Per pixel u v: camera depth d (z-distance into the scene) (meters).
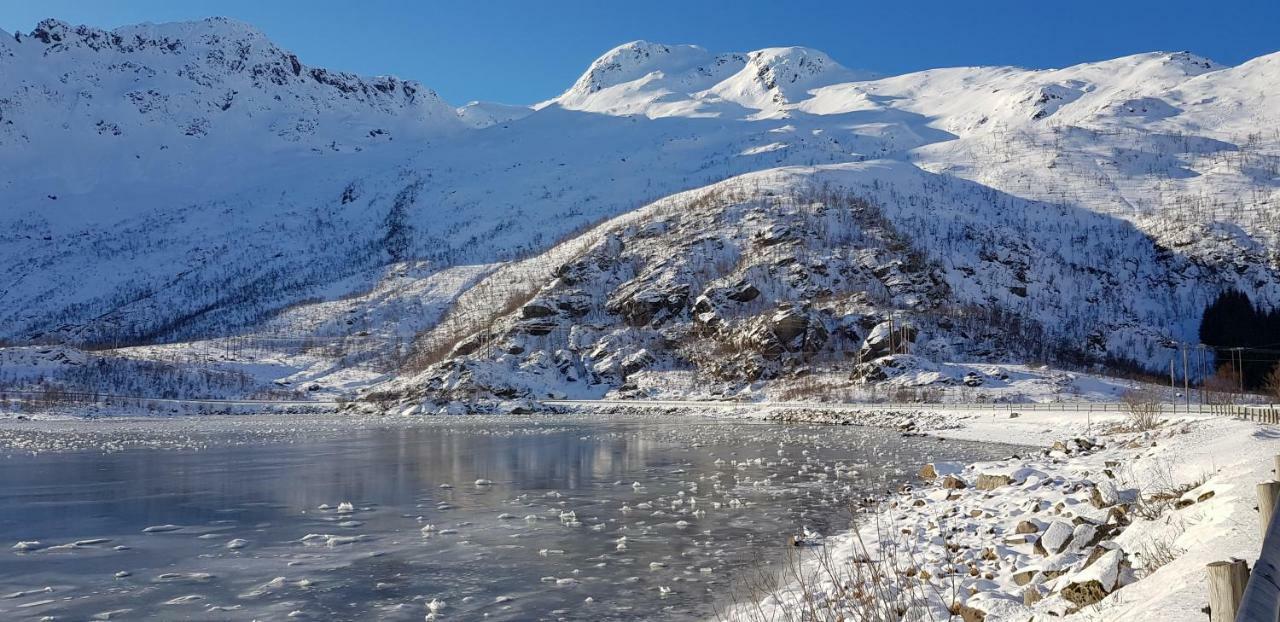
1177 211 194.75
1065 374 107.31
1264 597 3.81
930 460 44.28
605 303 164.38
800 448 53.03
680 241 177.25
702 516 27.02
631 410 113.50
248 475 39.84
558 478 38.06
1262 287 163.00
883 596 13.21
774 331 131.88
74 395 118.69
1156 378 133.00
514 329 154.62
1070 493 22.52
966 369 111.81
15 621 16.55
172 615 16.91
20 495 33.38
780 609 15.01
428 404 118.19
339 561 21.42
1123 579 11.20
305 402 131.50
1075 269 175.00
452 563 21.05
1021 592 13.78
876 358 122.50
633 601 17.36
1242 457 20.00
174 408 118.69
